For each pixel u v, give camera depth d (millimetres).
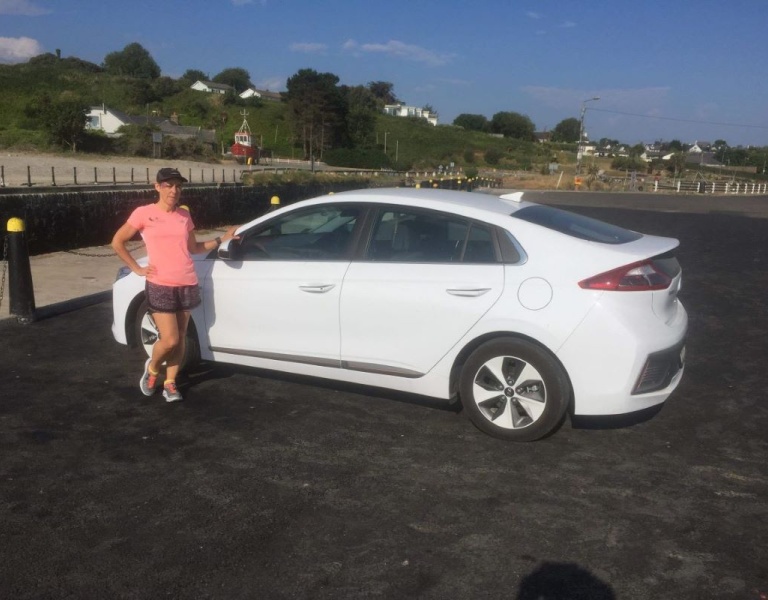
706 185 67875
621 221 24000
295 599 3176
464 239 4945
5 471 4367
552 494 4148
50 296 8859
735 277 11797
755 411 5543
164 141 50688
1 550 3529
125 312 6160
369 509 3963
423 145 101625
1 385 5859
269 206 19828
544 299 4613
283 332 5414
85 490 4145
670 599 3203
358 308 5098
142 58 120625
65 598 3158
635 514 3936
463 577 3352
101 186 14805
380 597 3197
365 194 5367
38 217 11828
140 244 13523
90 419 5184
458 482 4285
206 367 6324
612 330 4496
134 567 3396
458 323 4820
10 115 62688
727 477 4398
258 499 4059
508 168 93500
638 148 132250
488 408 4875
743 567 3451
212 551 3537
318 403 5531
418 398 5645
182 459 4559
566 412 4969
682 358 5098
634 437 4980
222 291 5605
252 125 88500
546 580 3334
